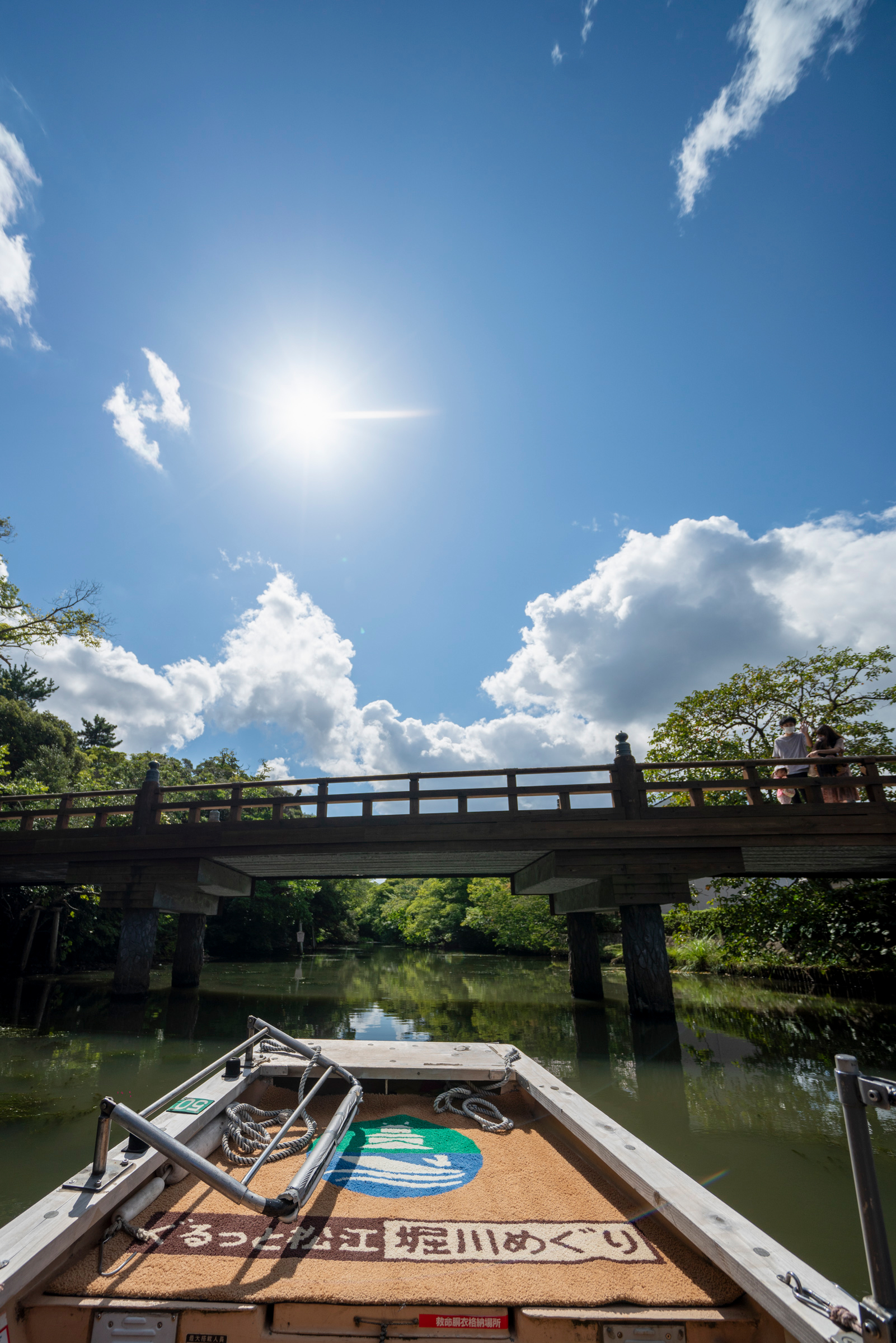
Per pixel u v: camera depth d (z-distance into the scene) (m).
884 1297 1.47
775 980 16.09
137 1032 9.60
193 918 15.18
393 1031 9.70
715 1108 6.28
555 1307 2.01
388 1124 3.75
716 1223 2.13
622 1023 10.72
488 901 29.00
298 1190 2.32
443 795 11.61
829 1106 6.34
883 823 10.72
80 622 16.95
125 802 25.97
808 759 11.12
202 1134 3.26
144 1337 1.98
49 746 27.70
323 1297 2.03
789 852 11.32
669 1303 2.04
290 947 32.69
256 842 11.98
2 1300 1.79
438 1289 2.09
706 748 18.80
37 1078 6.96
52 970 18.50
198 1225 2.51
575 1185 2.96
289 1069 4.07
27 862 12.79
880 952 13.64
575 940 14.23
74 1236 2.07
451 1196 2.84
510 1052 4.59
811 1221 3.90
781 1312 1.70
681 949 20.66
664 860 10.88
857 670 18.55
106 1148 2.37
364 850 11.58
